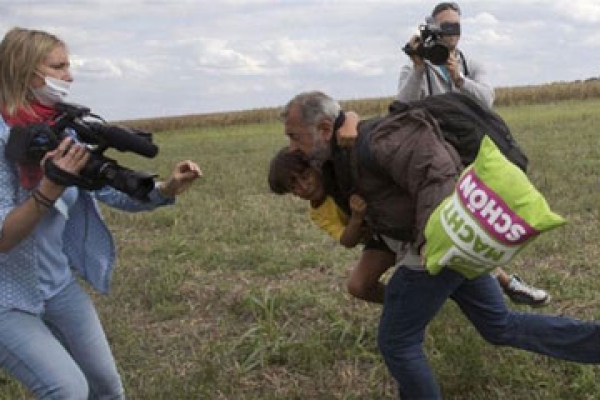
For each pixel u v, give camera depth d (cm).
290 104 357
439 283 354
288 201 1084
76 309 338
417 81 491
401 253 371
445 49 478
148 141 304
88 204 343
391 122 335
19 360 306
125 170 291
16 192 305
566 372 441
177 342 559
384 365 469
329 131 350
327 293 619
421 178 327
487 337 391
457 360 448
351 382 465
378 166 338
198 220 979
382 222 352
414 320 362
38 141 287
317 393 459
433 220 321
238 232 887
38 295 316
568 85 4553
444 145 331
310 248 776
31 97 304
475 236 312
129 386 483
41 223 320
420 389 366
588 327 379
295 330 550
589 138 1616
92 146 305
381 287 435
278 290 635
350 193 362
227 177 1441
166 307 626
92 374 343
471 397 424
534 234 306
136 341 559
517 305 538
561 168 1158
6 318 308
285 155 386
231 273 722
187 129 4784
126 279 717
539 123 2270
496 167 312
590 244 710
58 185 284
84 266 346
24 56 297
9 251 302
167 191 347
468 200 314
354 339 514
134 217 1036
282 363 499
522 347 386
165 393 463
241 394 464
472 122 344
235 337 557
